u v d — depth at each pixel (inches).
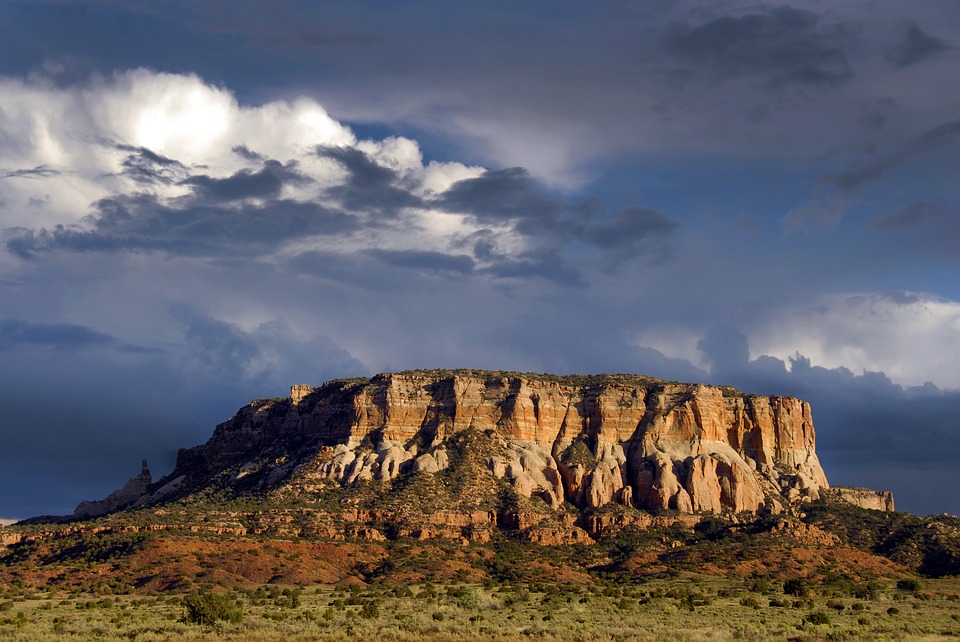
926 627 7027.6
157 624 6875.0
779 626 6973.4
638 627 6776.6
